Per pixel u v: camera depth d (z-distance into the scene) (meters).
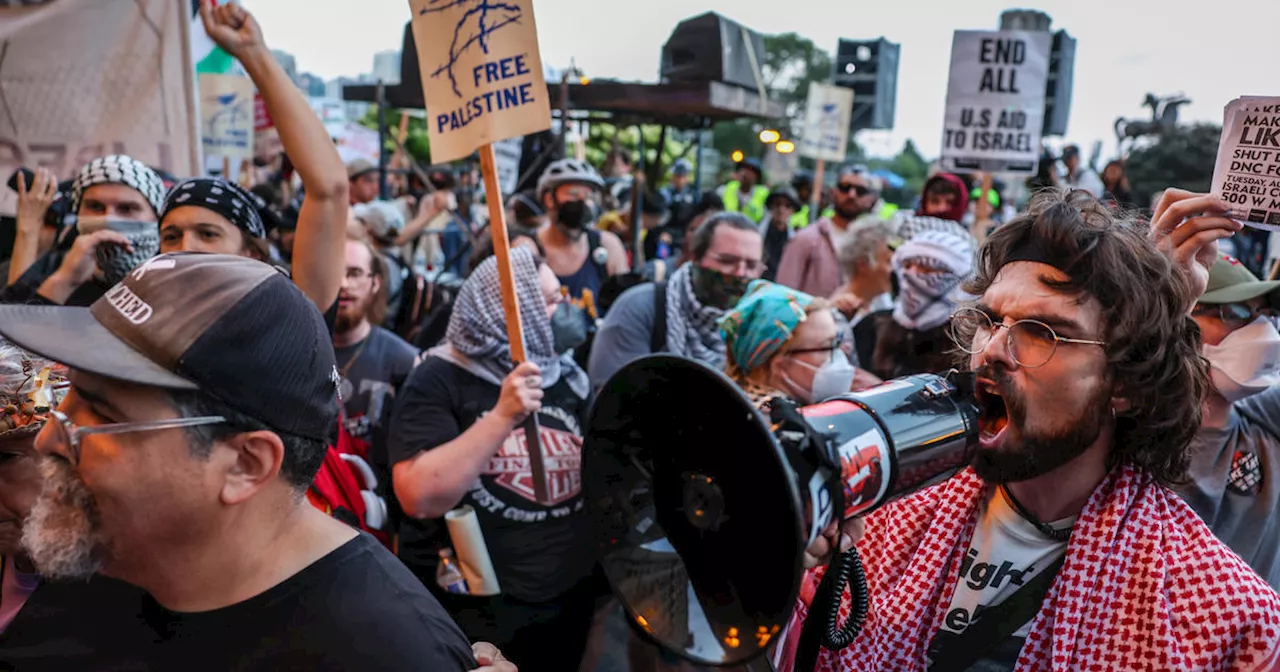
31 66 3.03
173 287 1.05
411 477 2.40
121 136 3.11
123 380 0.99
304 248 2.08
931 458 1.13
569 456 2.60
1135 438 1.25
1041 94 4.50
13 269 2.92
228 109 5.90
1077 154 9.21
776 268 7.50
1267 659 1.16
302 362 1.11
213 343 1.03
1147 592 1.22
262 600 1.10
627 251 7.44
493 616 2.58
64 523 1.04
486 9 2.26
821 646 1.35
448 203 6.82
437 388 2.54
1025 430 1.21
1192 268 1.38
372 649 1.08
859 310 4.13
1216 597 1.19
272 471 1.09
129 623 1.17
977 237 4.67
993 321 1.25
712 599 1.08
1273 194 1.41
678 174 11.05
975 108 4.53
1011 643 1.33
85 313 1.07
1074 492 1.29
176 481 1.04
